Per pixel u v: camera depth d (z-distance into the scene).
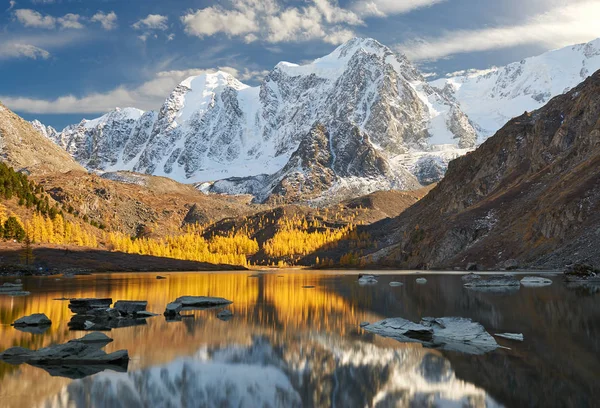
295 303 69.25
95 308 59.94
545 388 26.94
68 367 33.06
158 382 29.67
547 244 141.12
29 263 175.00
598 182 140.00
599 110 187.25
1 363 33.91
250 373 31.70
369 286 102.56
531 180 193.88
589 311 52.12
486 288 85.00
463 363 32.69
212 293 87.81
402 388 28.17
